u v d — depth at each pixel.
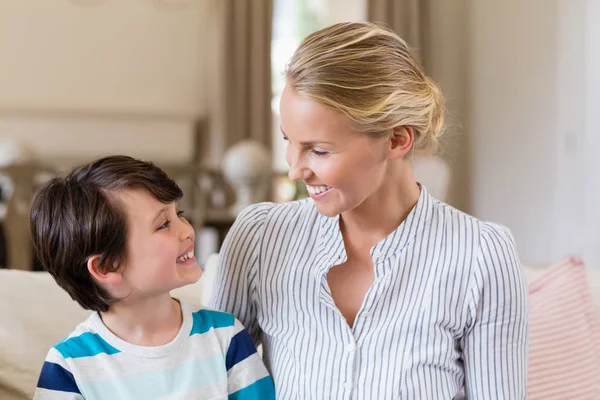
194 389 1.15
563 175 4.09
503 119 4.67
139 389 1.12
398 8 5.02
